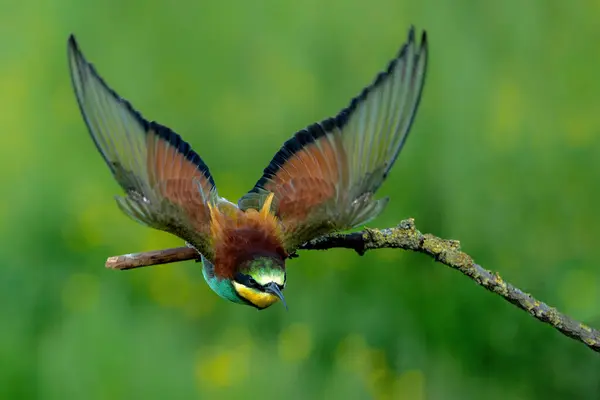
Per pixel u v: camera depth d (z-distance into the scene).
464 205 6.32
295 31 6.52
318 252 6.30
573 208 6.32
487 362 6.22
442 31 6.46
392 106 5.75
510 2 6.45
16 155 6.46
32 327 6.26
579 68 6.42
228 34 6.53
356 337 6.24
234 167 6.42
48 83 6.57
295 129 6.43
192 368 6.18
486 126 6.38
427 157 6.35
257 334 6.28
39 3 6.77
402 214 6.33
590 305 6.23
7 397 6.15
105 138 5.73
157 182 5.75
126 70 6.53
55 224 6.39
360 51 6.49
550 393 6.20
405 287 6.27
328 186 5.76
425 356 6.23
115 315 6.23
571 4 6.45
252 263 5.75
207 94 6.49
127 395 6.14
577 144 6.36
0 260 6.33
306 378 6.19
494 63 6.44
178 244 6.38
